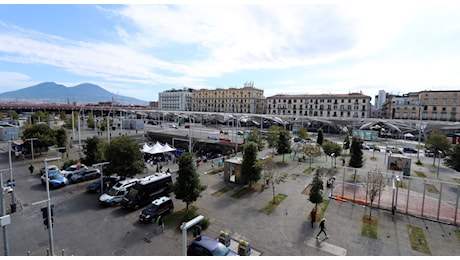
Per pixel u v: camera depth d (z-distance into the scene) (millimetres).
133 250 13359
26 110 110125
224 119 93562
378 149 45781
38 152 38031
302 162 35156
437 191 23625
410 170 29688
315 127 81062
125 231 15398
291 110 107812
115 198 19547
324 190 23188
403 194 22547
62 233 15180
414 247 13859
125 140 22891
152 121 102375
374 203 20094
